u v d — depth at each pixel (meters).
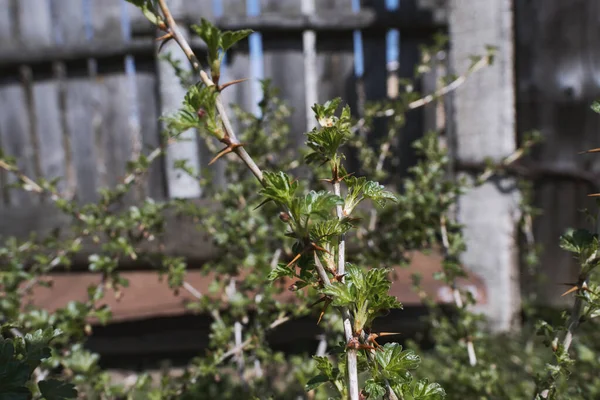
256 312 1.97
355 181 0.76
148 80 3.56
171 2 3.20
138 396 1.93
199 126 0.68
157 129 3.59
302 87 3.49
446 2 3.42
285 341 3.00
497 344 2.78
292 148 3.44
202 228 2.33
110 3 3.51
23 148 3.69
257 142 2.35
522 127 3.05
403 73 3.50
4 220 3.49
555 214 2.92
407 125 3.50
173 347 3.05
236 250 2.20
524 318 3.06
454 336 1.93
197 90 0.68
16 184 2.14
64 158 3.69
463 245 1.97
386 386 0.72
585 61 2.69
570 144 2.79
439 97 2.70
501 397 1.77
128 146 3.65
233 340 2.05
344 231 0.72
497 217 3.08
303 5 3.45
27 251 2.27
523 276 3.08
